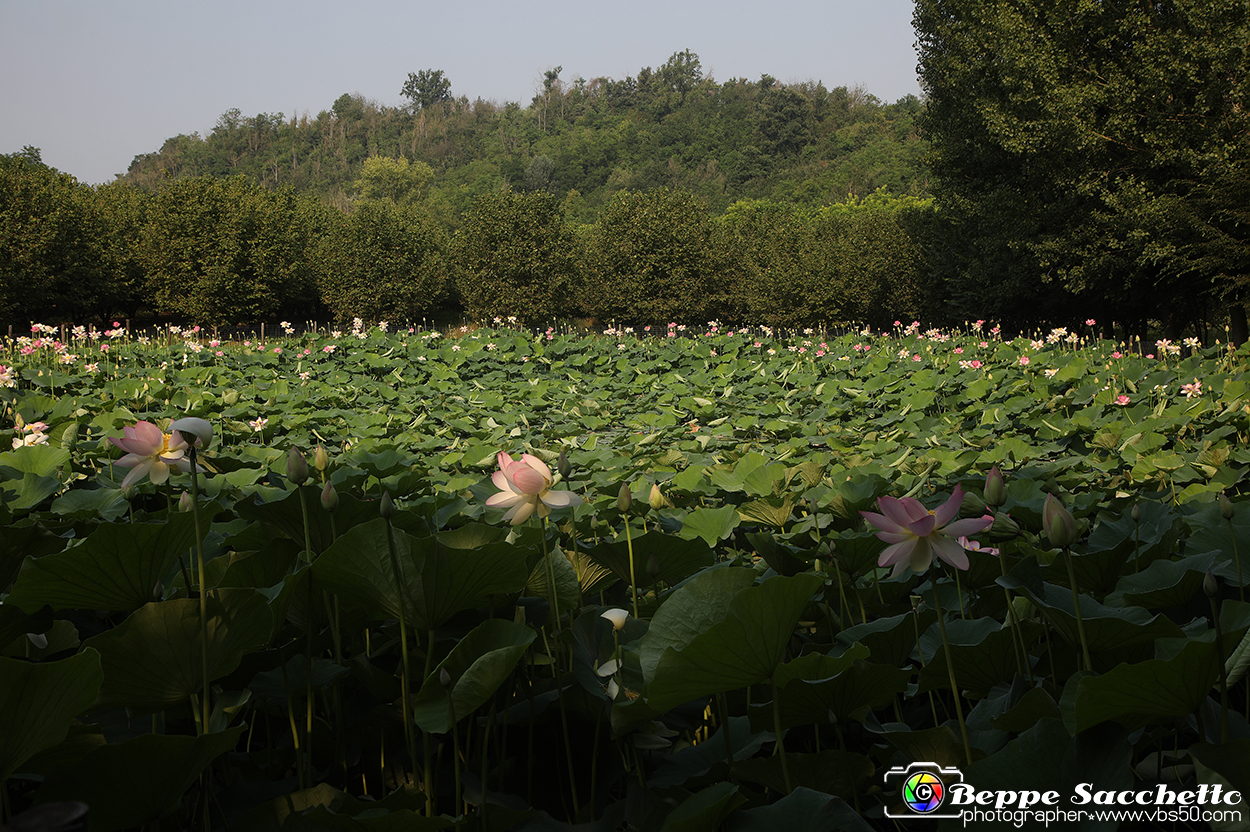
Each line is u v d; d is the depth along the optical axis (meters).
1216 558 2.30
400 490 3.94
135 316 42.00
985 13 23.14
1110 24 21.19
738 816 1.56
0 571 1.94
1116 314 27.00
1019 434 9.65
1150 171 21.75
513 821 1.65
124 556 1.73
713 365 17.97
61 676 1.31
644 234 39.41
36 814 1.00
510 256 38.03
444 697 1.60
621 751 1.86
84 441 5.82
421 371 17.08
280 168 164.25
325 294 38.38
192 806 1.74
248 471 4.23
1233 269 20.61
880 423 10.12
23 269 30.77
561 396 14.29
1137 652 1.86
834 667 1.68
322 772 1.96
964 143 26.06
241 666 1.91
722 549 3.74
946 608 2.62
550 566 2.05
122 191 48.91
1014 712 1.63
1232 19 19.20
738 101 150.88
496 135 162.88
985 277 26.42
